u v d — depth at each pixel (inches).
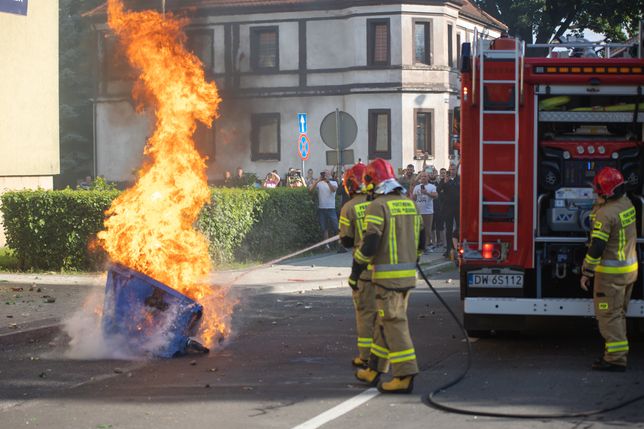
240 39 1916.8
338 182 1077.1
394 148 1841.8
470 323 461.4
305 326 534.9
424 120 1872.5
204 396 351.9
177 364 420.2
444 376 387.2
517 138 436.5
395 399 345.1
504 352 444.1
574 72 438.0
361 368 404.5
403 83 1834.4
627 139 456.8
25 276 727.7
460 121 451.2
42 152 1031.6
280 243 956.0
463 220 444.5
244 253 877.8
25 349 459.5
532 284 458.0
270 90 1914.4
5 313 535.8
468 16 1990.7
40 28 1022.4
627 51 536.1
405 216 357.1
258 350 455.2
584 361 419.8
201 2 1929.1
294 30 1895.9
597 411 322.3
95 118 2016.5
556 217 449.4
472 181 443.5
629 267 396.2
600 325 397.4
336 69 1875.0
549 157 454.3
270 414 322.7
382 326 358.9
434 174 1112.8
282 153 1914.4
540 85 440.1
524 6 2219.5
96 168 2020.2
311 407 332.8
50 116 1040.8
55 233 764.0
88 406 337.4
